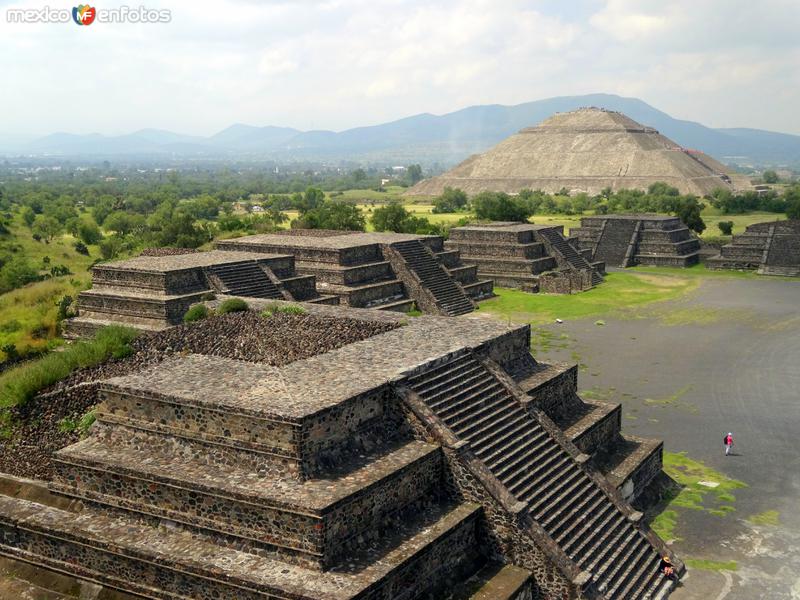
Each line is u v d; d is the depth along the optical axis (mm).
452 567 22781
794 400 42750
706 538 27625
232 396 23391
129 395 24359
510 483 24938
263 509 20594
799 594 23969
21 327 49969
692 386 45562
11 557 24094
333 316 36281
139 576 21656
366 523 21469
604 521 26047
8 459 26922
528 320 64375
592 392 44312
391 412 25281
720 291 79438
